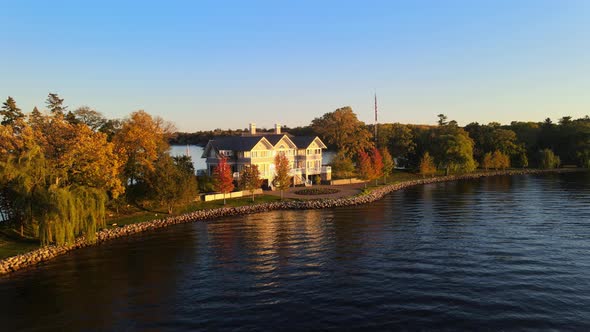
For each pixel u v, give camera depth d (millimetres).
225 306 27531
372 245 41562
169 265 36281
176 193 56281
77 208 40656
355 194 76000
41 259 38062
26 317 26391
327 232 47781
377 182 96875
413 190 88000
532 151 146875
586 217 53688
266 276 33062
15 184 38531
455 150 115812
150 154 58562
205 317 25953
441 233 46219
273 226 51719
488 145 138000
